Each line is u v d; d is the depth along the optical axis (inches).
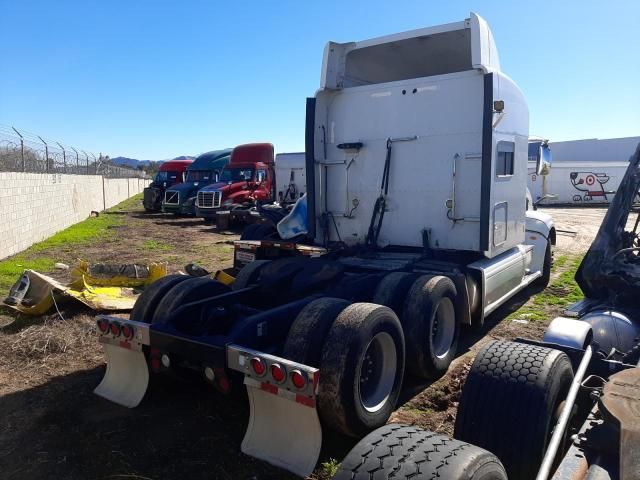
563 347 136.7
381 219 262.7
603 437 94.0
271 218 350.6
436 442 87.9
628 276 172.1
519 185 277.4
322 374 144.7
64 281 374.0
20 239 541.0
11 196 511.2
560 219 982.4
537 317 297.3
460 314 223.3
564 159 2030.0
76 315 269.3
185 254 529.7
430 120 246.4
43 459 144.3
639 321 170.2
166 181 1137.4
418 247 256.2
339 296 194.2
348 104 269.7
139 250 556.7
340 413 144.1
